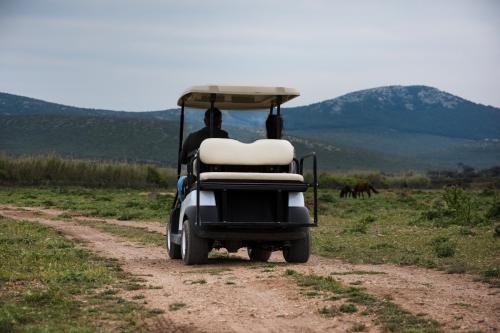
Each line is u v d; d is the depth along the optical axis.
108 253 21.33
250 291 13.46
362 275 15.55
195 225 17.48
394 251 21.06
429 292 13.09
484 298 12.54
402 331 10.16
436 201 48.31
